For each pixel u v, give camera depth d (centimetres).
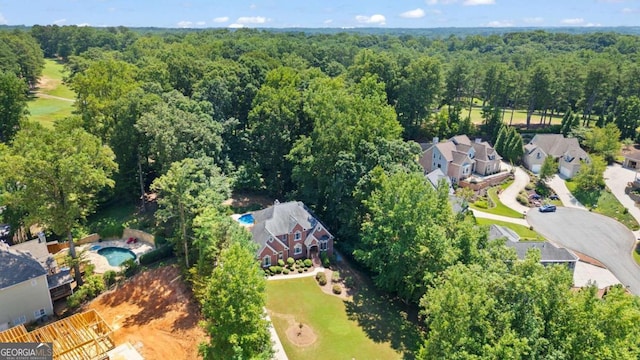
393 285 4416
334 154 5703
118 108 5781
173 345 3634
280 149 6781
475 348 2805
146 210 5909
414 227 4153
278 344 3797
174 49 10694
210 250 3944
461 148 8481
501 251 3612
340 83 7912
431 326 3012
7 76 7756
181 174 4266
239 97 7556
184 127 5519
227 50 12056
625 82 10875
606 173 8506
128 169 5947
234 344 3020
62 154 4053
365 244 4819
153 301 4181
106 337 3384
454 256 3784
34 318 3834
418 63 9394
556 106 11419
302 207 5488
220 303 3050
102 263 4772
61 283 4100
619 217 6819
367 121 5788
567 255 5147
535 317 2875
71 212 4166
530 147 9125
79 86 6619
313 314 4238
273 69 8688
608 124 9344
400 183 4491
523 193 7650
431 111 10181
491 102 11106
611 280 5200
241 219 5772
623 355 2638
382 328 4112
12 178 3934
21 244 4447
